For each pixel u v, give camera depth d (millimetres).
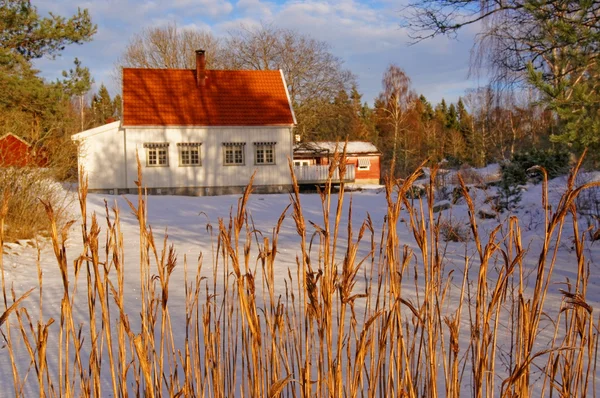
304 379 1765
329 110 37781
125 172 26391
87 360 4121
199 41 43062
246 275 1851
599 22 7898
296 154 38250
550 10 8062
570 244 8602
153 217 16203
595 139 6828
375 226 12383
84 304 5922
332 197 21344
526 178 15695
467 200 1888
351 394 1835
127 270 8125
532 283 6281
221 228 2189
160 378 1986
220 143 27469
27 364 4086
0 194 10062
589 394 3133
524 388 1882
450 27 12242
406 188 1856
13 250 9523
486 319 1872
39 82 16703
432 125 53500
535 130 26328
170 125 26625
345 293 1745
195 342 2186
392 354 1912
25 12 16719
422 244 1887
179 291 6492
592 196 10422
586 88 7125
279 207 18359
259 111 28188
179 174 27016
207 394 2488
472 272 6730
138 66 42688
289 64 36812
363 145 43469
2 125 11086
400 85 49281
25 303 6055
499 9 11117
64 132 14070
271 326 2002
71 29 17000
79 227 12492
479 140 46500
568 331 2133
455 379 1888
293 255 8805
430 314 1894
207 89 28500
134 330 4863
